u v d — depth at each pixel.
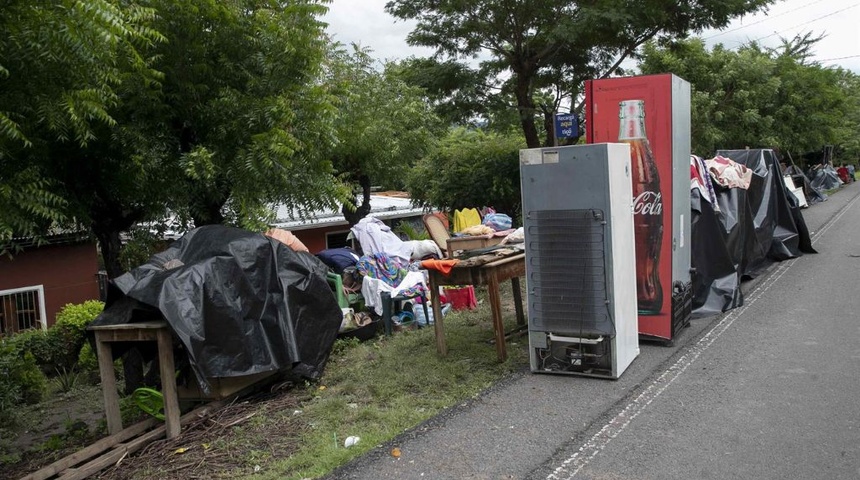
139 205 8.09
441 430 4.93
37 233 7.27
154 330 5.30
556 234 5.86
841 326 7.45
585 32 13.45
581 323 5.88
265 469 4.50
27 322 13.13
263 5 8.07
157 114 7.49
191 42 7.55
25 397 8.60
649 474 4.12
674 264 7.15
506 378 6.11
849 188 34.69
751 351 6.65
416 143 16.55
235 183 7.68
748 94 22.48
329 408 5.56
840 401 5.20
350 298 8.71
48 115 5.69
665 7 14.13
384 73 16.52
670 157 6.88
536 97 17.41
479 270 6.46
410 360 6.77
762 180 11.73
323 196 8.63
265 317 5.98
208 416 5.56
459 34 15.44
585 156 5.67
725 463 4.22
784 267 11.59
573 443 4.62
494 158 15.48
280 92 7.99
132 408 6.55
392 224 19.80
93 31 5.26
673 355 6.61
